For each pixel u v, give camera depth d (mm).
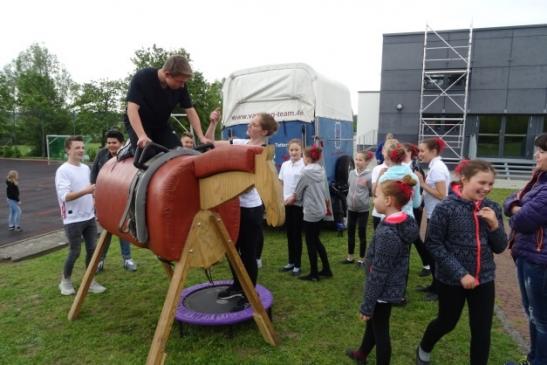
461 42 18516
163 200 2715
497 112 18391
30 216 10102
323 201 4723
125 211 2996
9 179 8414
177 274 2795
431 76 19031
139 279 5047
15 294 4547
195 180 2846
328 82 7891
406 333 3518
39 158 32281
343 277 4961
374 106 23062
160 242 2777
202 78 18031
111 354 3268
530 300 2627
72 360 3189
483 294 2537
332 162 8109
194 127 3578
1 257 6039
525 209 2520
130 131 3271
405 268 2648
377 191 2732
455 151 18938
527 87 17922
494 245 2570
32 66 46219
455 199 2602
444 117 19125
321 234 7320
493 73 18266
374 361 3098
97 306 4230
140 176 2926
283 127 7215
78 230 4418
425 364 2891
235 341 3410
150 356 2762
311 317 3861
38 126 34406
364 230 5363
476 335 2557
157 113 3326
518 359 3090
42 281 4988
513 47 17891
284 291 4520
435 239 2607
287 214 5078
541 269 2533
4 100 36312
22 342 3473
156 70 3254
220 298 3840
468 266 2533
